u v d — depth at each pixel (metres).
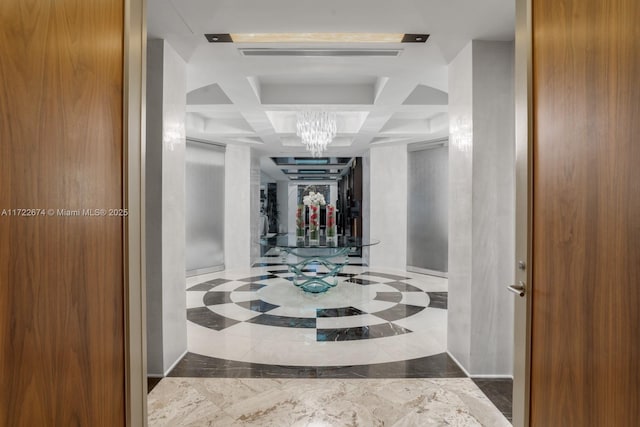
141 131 1.58
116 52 1.39
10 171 0.90
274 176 18.03
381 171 8.49
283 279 7.27
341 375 3.09
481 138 3.10
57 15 1.06
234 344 3.79
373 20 2.80
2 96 0.88
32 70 0.97
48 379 1.03
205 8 2.62
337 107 5.21
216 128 7.18
